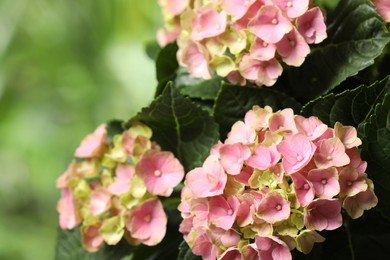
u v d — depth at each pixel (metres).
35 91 2.61
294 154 0.97
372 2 1.02
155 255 1.10
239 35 1.02
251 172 0.99
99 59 2.54
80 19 2.54
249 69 1.03
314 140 0.98
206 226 0.99
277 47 1.01
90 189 1.09
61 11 2.56
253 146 0.99
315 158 0.97
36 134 2.48
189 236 1.01
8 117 2.56
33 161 2.43
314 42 1.01
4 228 2.47
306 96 1.04
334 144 0.97
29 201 2.54
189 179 1.00
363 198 0.98
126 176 1.07
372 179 0.99
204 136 1.06
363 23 1.02
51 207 2.49
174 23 1.12
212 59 1.04
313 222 0.97
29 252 2.41
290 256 0.97
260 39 1.01
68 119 2.50
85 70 2.55
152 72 2.31
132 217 1.05
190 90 1.09
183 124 1.06
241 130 1.01
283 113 1.00
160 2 1.14
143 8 2.30
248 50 1.03
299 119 0.99
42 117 2.51
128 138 1.07
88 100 2.49
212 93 1.08
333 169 0.96
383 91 1.00
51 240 2.44
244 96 1.04
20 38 2.63
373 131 0.98
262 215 0.97
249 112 1.01
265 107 1.01
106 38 2.49
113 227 1.06
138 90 2.33
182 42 1.07
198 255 1.03
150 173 1.05
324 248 1.03
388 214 1.00
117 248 1.10
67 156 2.36
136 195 1.05
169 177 1.05
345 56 1.03
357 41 1.02
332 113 1.01
